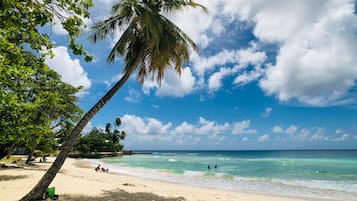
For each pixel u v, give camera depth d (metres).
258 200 13.30
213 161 60.38
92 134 85.69
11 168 20.53
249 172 32.62
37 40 3.55
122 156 93.31
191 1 11.23
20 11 3.11
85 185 13.46
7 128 9.55
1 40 3.36
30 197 8.80
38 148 28.00
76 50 3.40
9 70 3.80
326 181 23.31
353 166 42.25
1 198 9.73
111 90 10.34
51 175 9.15
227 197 13.38
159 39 10.15
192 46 11.50
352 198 14.91
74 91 24.11
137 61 10.77
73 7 3.27
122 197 11.02
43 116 12.45
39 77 12.06
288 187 19.45
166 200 11.22
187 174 29.28
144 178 24.62
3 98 4.93
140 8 10.07
